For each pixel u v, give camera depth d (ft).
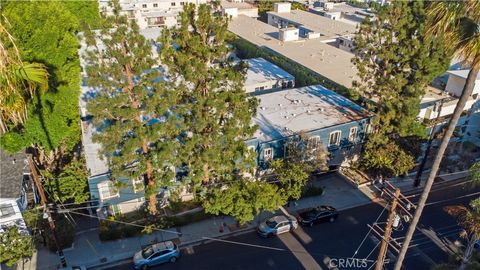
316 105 122.42
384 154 106.11
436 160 54.08
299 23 222.28
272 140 102.89
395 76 105.40
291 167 95.50
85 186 96.22
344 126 111.65
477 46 44.32
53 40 105.50
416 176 112.98
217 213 87.40
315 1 316.40
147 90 85.97
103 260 85.40
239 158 90.58
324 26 216.54
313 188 107.96
